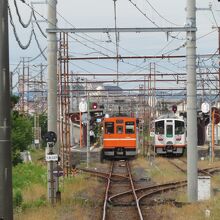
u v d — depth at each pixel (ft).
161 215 138.82
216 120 386.32
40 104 596.70
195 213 138.31
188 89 163.73
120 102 528.22
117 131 383.86
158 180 237.45
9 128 86.58
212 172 276.00
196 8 160.04
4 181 85.71
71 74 283.18
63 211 141.90
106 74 289.94
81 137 412.36
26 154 332.39
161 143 405.39
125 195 188.85
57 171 155.22
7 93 86.43
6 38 86.58
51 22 157.38
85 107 320.50
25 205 148.36
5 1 86.48
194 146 164.35
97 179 242.58
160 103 574.97
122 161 374.02
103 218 131.34
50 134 151.23
